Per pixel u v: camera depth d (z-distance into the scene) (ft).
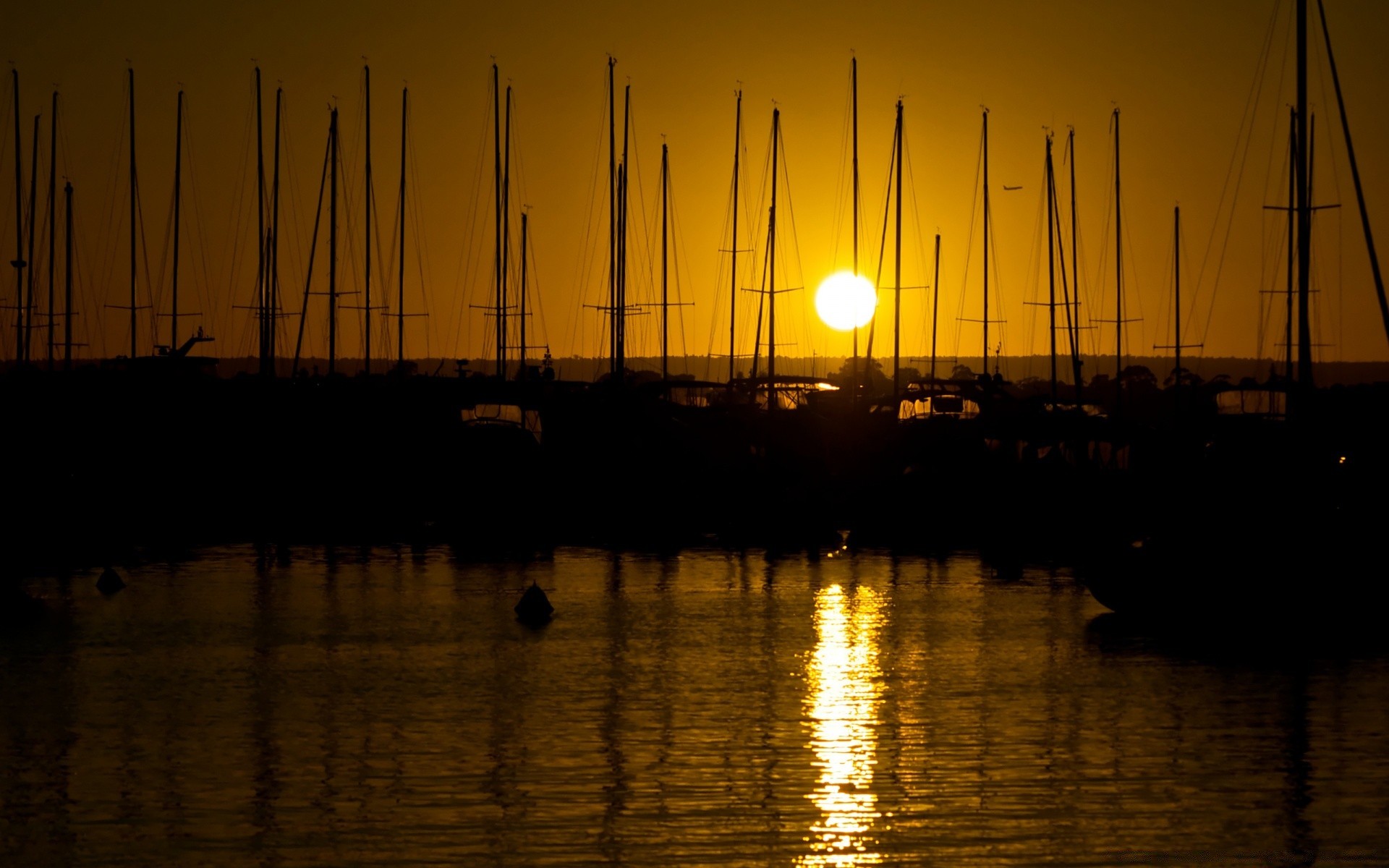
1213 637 201.77
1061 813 123.44
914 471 327.88
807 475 354.54
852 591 245.24
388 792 129.39
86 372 411.34
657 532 337.31
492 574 265.13
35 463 355.97
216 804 126.11
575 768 136.56
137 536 323.78
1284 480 239.09
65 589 244.42
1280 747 143.43
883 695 165.99
